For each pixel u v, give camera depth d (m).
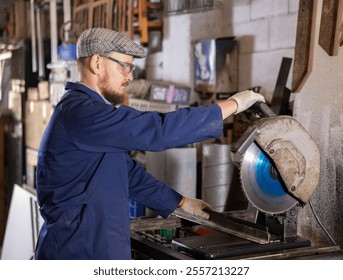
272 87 2.99
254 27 3.11
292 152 1.92
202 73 3.37
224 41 3.22
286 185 1.92
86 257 1.90
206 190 3.03
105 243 1.90
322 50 2.31
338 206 2.24
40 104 4.50
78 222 1.90
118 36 1.98
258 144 1.87
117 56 1.97
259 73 3.09
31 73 5.05
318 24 2.33
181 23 3.58
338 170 2.24
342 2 2.21
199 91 3.41
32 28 4.88
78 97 1.92
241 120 3.09
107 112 1.82
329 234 2.15
